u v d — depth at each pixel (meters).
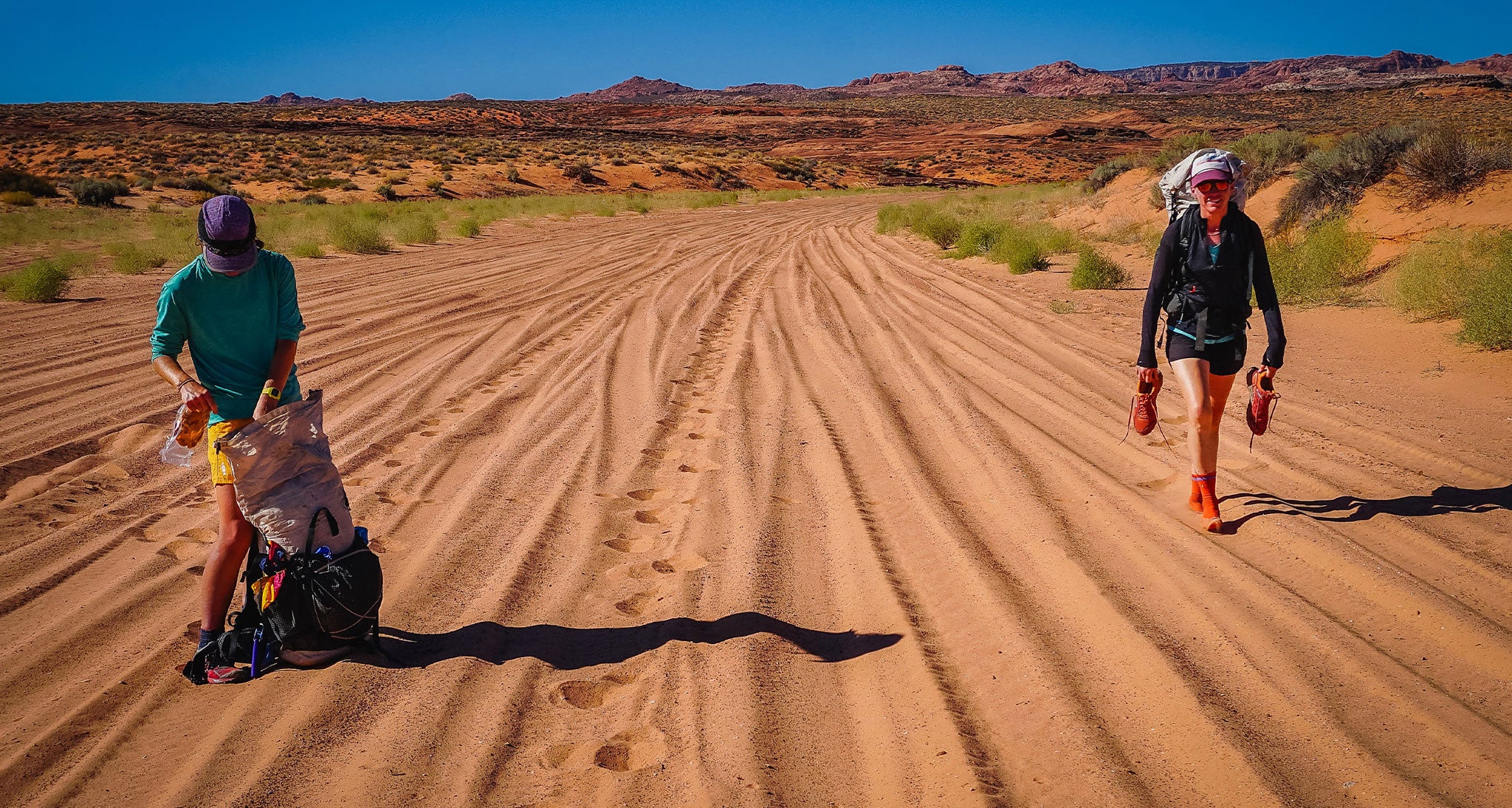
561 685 2.94
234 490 3.01
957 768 2.42
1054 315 9.89
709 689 2.87
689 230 23.38
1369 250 10.52
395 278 13.59
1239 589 3.34
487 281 13.34
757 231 23.12
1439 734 2.44
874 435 5.63
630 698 2.86
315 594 2.94
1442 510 4.00
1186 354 3.91
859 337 8.90
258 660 2.97
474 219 25.53
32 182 33.56
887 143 121.19
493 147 70.06
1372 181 12.41
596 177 56.25
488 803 2.34
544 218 27.58
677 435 5.73
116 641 3.19
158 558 3.90
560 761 2.54
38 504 4.55
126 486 4.85
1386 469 4.61
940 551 3.85
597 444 5.53
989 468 4.91
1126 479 4.68
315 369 7.62
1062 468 4.86
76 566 3.81
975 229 16.81
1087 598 3.32
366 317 10.17
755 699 2.81
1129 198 19.23
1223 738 2.46
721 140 120.62
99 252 17.08
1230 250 3.76
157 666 3.03
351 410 6.32
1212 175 3.65
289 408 2.97
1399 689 2.66
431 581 3.67
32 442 5.56
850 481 4.80
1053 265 14.89
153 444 5.57
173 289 2.93
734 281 13.27
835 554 3.92
